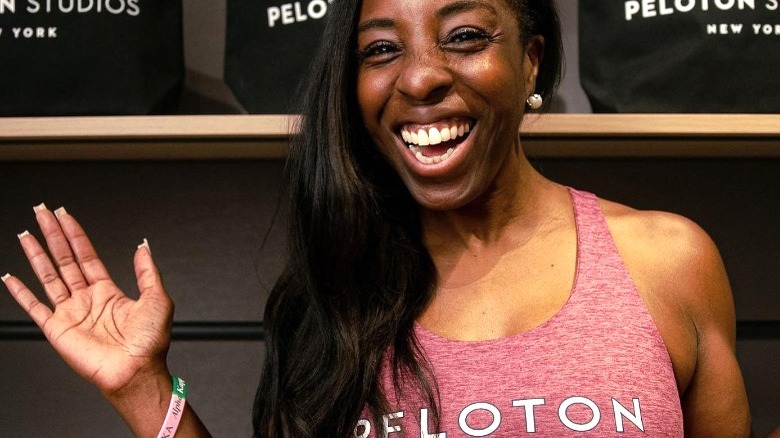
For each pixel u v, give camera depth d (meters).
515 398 1.03
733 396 1.16
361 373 1.11
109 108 1.40
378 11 1.09
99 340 1.17
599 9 1.40
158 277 1.22
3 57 1.40
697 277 1.13
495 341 1.07
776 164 1.65
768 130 1.36
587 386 1.03
